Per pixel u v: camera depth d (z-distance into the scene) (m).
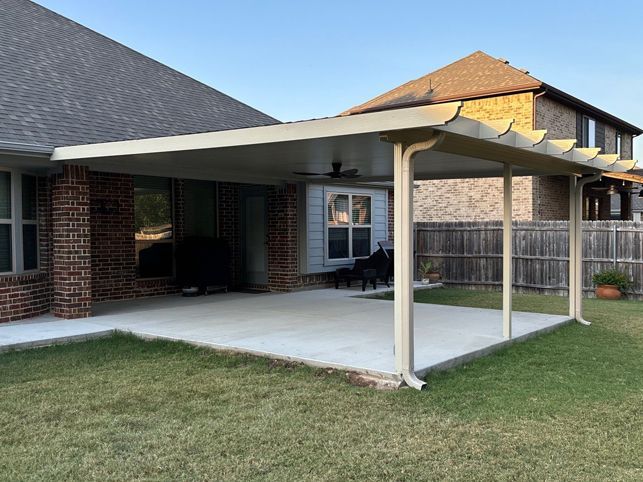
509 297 7.35
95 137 9.16
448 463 3.82
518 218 18.25
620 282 12.73
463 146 6.12
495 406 4.94
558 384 5.63
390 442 4.16
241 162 8.73
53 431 4.33
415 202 20.86
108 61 12.82
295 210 12.55
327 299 11.05
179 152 7.36
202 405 4.93
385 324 8.15
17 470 3.68
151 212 11.36
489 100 18.23
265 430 4.37
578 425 4.52
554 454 3.97
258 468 3.73
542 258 14.00
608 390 5.45
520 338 7.52
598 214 24.25
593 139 21.19
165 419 4.59
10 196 8.41
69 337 7.27
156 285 11.40
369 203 14.55
